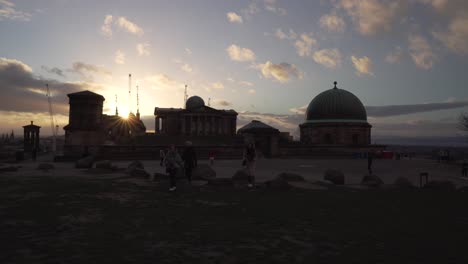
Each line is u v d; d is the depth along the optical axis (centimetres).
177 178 2022
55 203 1254
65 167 3061
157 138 6800
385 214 1143
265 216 1080
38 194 1459
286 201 1370
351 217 1086
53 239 787
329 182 2023
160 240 791
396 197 1534
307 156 6681
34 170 2691
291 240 809
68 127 4331
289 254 704
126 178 2119
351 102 8644
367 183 1975
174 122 8762
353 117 8569
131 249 720
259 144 6275
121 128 8625
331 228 937
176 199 1382
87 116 4397
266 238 823
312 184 1938
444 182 1875
